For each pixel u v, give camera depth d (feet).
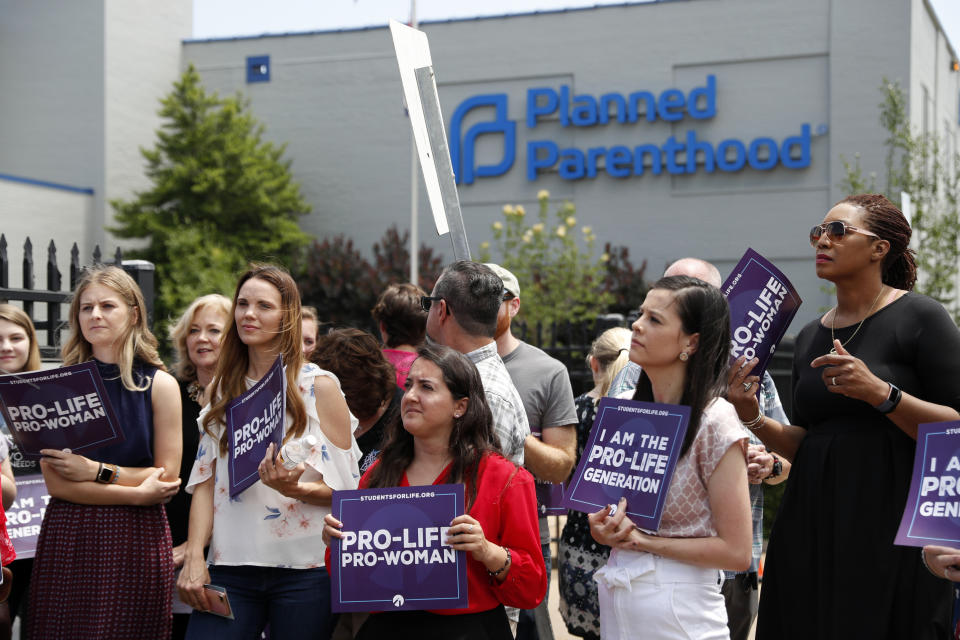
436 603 10.55
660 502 9.87
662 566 10.05
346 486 13.11
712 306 10.35
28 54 85.05
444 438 11.46
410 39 15.25
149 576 13.61
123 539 13.43
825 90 74.49
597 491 10.32
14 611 16.70
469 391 11.42
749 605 14.57
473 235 82.38
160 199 78.33
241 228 79.82
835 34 73.97
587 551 14.39
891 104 58.80
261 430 12.36
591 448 10.52
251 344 13.02
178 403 14.14
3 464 14.62
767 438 12.41
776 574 11.91
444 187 15.31
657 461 10.03
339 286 75.36
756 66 76.18
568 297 56.65
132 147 85.35
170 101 79.56
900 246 11.84
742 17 76.38
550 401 15.62
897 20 72.64
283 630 12.74
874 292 11.89
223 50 89.35
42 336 47.06
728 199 76.95
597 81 79.92
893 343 11.49
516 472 11.32
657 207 78.43
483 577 11.10
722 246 76.89
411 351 16.90
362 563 10.68
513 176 81.66
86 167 83.20
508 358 15.97
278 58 88.33
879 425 11.36
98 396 13.07
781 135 75.46
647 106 78.23
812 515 11.64
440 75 83.30
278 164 82.84
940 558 9.66
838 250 11.73
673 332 10.30
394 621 10.96
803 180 75.20
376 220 85.71
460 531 10.53
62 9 84.43
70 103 83.87
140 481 13.61
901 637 10.89
